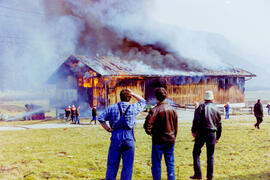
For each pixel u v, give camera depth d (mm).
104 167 6645
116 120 4055
